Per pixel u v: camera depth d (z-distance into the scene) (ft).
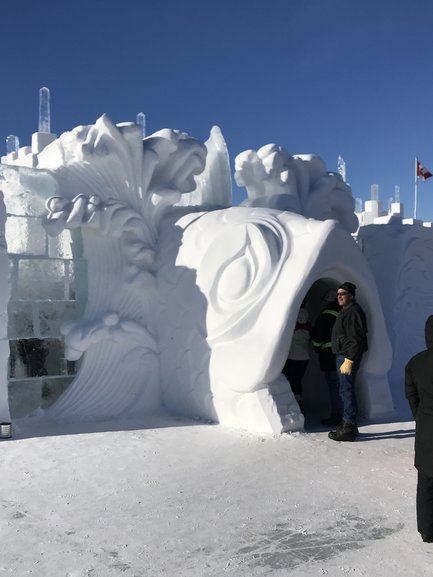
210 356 23.89
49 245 25.16
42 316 24.84
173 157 28.45
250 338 22.71
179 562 11.78
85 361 25.08
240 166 32.81
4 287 22.25
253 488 16.02
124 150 26.16
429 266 39.60
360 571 11.39
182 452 19.54
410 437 21.61
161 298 26.23
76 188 25.71
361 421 24.40
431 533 12.50
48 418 24.12
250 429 22.57
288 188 32.19
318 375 28.53
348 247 24.02
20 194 24.53
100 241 25.89
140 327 25.79
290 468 17.79
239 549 12.35
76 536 13.01
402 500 15.11
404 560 11.85
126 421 24.30
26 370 24.31
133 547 12.46
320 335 24.48
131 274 25.86
